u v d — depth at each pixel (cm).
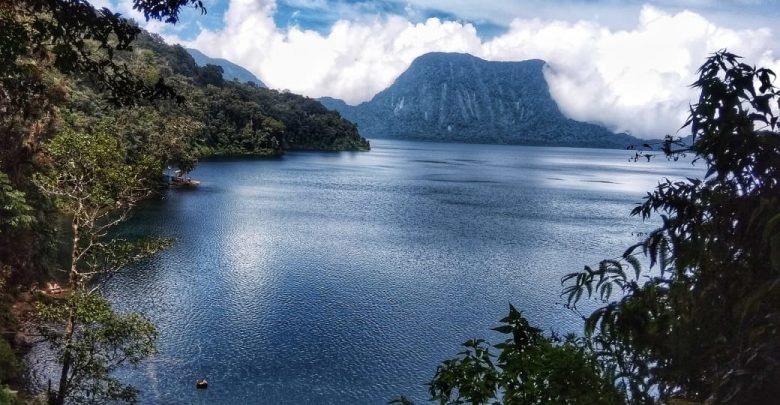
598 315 252
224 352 2038
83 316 1336
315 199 6594
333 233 4506
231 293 2734
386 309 2595
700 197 232
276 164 11381
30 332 1903
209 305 2534
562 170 14525
